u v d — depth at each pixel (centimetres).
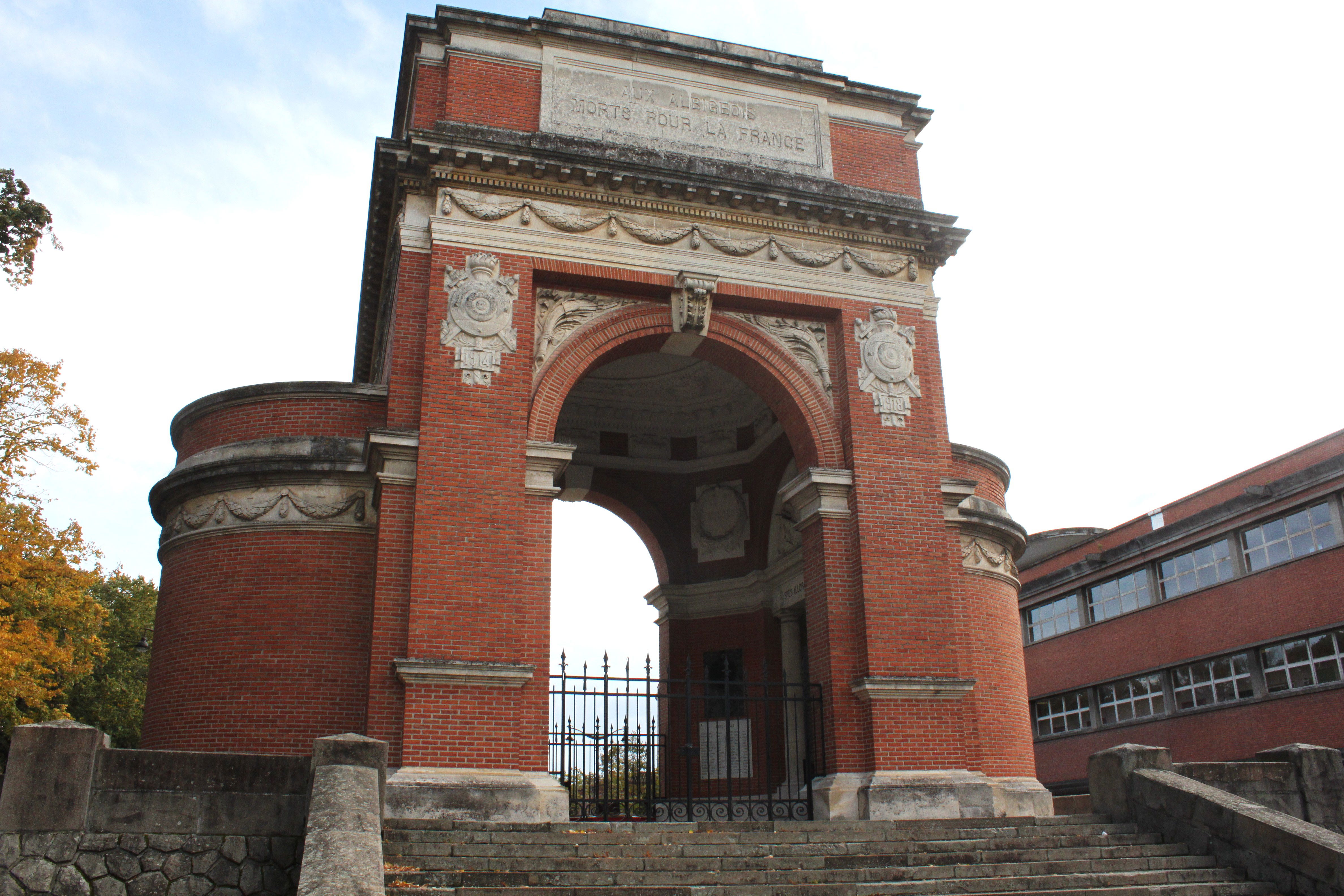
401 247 1852
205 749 1739
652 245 1944
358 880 889
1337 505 3212
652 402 2708
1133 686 4034
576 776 2091
